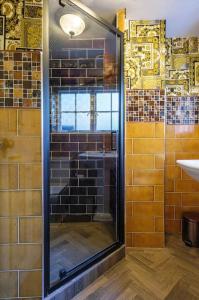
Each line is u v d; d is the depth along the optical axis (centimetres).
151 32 188
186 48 220
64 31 171
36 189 126
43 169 128
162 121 190
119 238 184
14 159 124
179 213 226
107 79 198
